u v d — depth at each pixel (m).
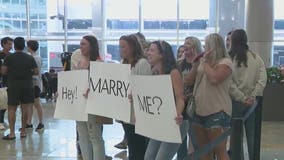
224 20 11.92
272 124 6.60
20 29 12.46
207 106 2.76
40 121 6.08
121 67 2.77
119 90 2.79
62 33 12.60
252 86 3.36
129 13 12.38
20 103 5.37
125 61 3.04
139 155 3.04
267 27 9.09
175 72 2.54
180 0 12.12
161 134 2.44
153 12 12.29
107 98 2.90
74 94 3.16
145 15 12.33
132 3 12.33
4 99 5.97
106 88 2.90
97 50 3.30
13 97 5.22
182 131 2.75
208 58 2.74
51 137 5.45
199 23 12.16
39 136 5.52
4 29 12.37
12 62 5.16
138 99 2.58
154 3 12.26
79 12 12.48
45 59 12.43
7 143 5.09
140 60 2.87
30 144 5.03
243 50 3.35
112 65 2.83
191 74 2.87
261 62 3.40
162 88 2.40
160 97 2.42
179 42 12.33
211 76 2.67
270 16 9.11
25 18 12.42
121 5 12.35
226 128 2.75
